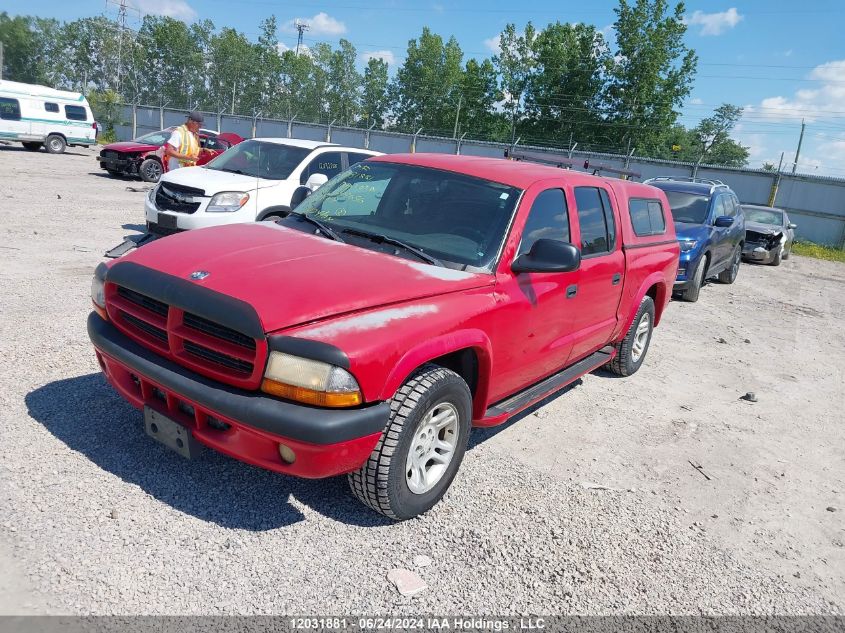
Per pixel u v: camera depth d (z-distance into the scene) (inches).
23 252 323.0
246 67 3873.0
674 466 184.1
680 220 461.1
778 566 141.6
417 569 121.4
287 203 359.3
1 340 199.9
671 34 2410.2
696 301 448.5
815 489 182.5
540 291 163.3
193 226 337.4
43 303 243.1
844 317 463.8
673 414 225.9
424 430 132.8
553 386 183.9
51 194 557.9
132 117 2434.8
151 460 143.3
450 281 140.7
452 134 3110.2
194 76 4020.7
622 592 124.0
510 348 155.7
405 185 171.3
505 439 186.2
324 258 139.7
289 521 130.1
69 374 181.3
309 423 111.0
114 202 557.6
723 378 278.2
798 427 230.7
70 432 150.0
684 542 144.9
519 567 126.6
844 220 1154.7
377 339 118.3
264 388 115.3
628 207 222.7
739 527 155.9
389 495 126.6
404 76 3427.7
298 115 3897.6
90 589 104.2
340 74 3865.7
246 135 2076.8
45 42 4291.3
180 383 120.7
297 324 116.1
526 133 2719.0
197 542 119.5
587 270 186.1
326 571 117.2
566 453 182.1
